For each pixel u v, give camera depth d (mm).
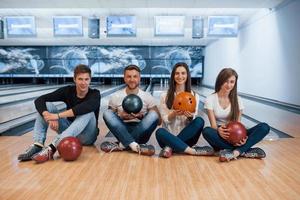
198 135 1673
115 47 9766
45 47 9812
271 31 4500
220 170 1402
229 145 1612
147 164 1489
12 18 4664
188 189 1182
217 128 1655
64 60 9898
